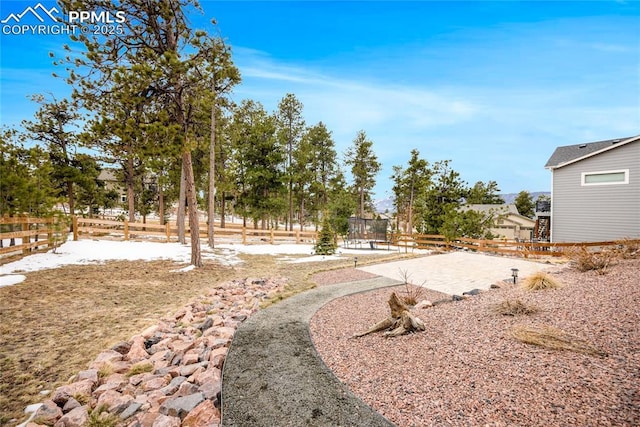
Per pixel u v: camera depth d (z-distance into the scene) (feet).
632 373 9.36
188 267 36.83
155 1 32.27
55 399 10.30
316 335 16.31
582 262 25.50
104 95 31.30
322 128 117.39
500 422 8.03
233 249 56.90
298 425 8.78
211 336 15.79
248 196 88.17
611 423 7.42
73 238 47.24
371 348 13.94
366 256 51.34
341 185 120.37
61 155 62.23
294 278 32.89
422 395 9.81
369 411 9.32
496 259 43.27
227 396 10.45
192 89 35.17
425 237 62.49
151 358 13.80
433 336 14.21
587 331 12.50
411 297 22.36
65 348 14.97
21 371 12.69
